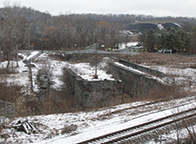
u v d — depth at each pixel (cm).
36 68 3788
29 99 2098
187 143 1057
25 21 7444
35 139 1127
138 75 2961
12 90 2277
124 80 3425
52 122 1387
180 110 1541
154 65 3794
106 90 2909
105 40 7338
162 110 1578
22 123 1268
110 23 11738
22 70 3400
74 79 3169
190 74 3105
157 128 1283
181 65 3747
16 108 1833
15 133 1184
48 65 3772
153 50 6481
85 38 7406
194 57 4669
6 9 3978
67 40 7025
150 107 1691
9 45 3712
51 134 1186
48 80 3105
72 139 1119
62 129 1255
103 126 1304
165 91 2231
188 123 1286
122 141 1120
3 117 1371
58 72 3978
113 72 3866
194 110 1541
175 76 2961
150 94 2300
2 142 1077
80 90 2819
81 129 1266
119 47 7925
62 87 3309
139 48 7488
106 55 5228
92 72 3969
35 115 1548
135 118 1424
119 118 1443
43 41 6956
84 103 2717
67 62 4931
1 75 2972
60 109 1969
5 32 3850
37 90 2483
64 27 7369
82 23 9462
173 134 1197
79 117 1494
